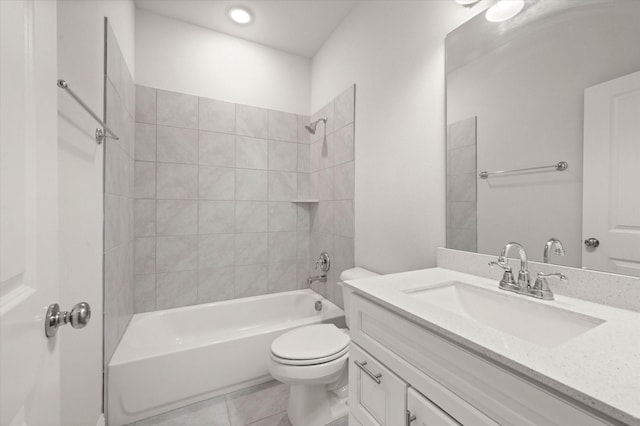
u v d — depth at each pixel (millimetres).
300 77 2537
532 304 797
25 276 440
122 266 1577
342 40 2051
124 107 1596
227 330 2141
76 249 958
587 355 490
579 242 821
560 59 867
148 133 1974
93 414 1137
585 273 796
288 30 2178
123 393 1336
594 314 685
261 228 2377
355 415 956
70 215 914
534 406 460
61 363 873
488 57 1076
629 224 721
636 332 582
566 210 851
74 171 944
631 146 717
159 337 1873
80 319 557
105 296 1260
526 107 957
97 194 1147
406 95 1457
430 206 1324
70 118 918
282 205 2461
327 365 1253
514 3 993
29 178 452
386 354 806
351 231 1932
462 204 1179
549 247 888
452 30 1217
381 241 1641
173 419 1395
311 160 2553
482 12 1099
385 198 1607
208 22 2092
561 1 869
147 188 1979
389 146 1575
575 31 833
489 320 901
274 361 1288
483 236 1098
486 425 527
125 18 1618
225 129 2232
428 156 1333
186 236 2105
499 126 1041
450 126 1226
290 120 2492
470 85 1145
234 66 2262
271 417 1421
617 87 744
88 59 1063
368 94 1757
